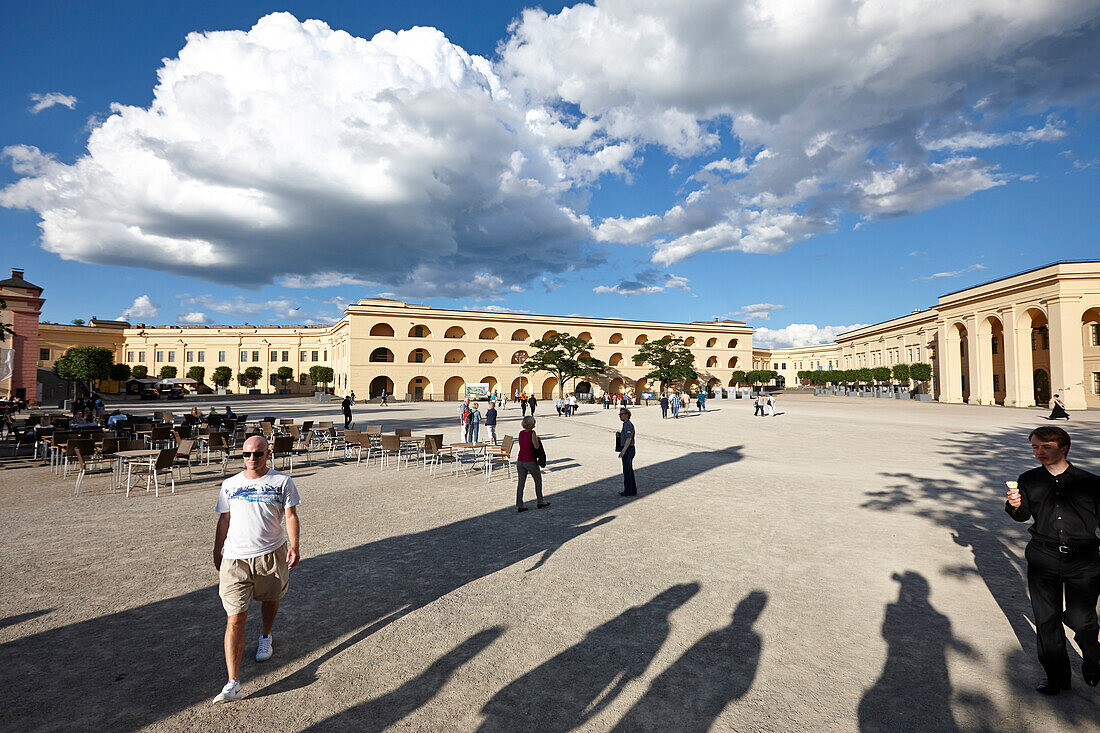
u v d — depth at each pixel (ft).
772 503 29.25
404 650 13.04
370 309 196.95
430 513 27.68
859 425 78.95
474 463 45.60
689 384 256.32
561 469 42.09
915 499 30.07
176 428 49.08
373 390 198.49
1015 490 11.95
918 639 13.56
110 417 53.72
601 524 25.08
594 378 236.63
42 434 45.83
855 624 14.42
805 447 54.70
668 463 44.55
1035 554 11.23
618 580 17.75
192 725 10.09
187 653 12.93
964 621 14.58
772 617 14.85
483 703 10.85
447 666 12.29
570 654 12.84
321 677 11.83
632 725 10.12
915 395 180.34
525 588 17.08
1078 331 114.11
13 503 29.76
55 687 11.36
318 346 250.78
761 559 19.76
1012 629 14.11
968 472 38.78
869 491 32.35
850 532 23.38
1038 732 9.87
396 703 10.85
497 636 13.78
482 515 27.17
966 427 74.18
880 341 245.86
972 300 144.66
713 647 13.19
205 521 25.66
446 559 20.07
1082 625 10.84
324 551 21.15
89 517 26.45
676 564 19.27
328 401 181.06
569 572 18.54
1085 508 10.78
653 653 12.89
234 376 247.91
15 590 16.88
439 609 15.48
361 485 35.94
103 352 145.18
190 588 17.15
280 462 46.19
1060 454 11.25
